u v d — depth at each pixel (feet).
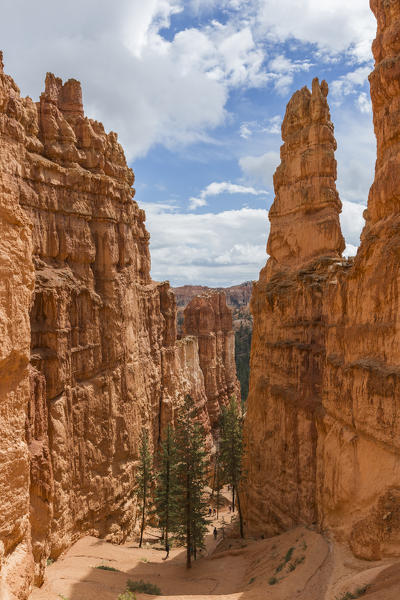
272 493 120.67
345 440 78.59
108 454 131.03
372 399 71.31
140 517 161.17
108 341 134.72
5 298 38.17
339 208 127.85
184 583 98.22
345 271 88.12
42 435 85.05
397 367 67.05
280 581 76.95
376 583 58.18
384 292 70.95
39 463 77.20
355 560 70.18
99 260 134.00
